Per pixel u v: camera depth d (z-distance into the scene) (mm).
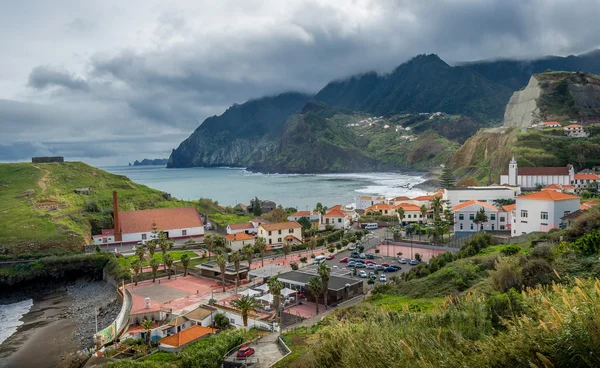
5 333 64562
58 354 55406
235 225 117500
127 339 53906
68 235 105062
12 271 89375
